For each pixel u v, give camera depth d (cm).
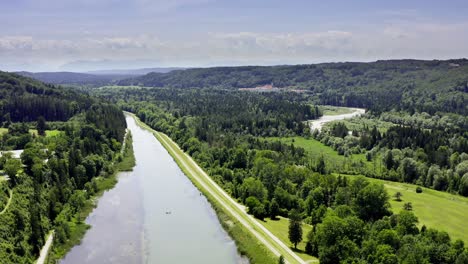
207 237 12031
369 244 9162
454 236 10725
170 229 12569
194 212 14175
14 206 11000
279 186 14212
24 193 12088
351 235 9806
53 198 12550
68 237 11512
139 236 11938
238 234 11862
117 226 12656
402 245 9288
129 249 11025
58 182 13888
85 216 13350
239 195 14975
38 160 14350
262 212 13038
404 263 8475
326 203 13300
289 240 11119
